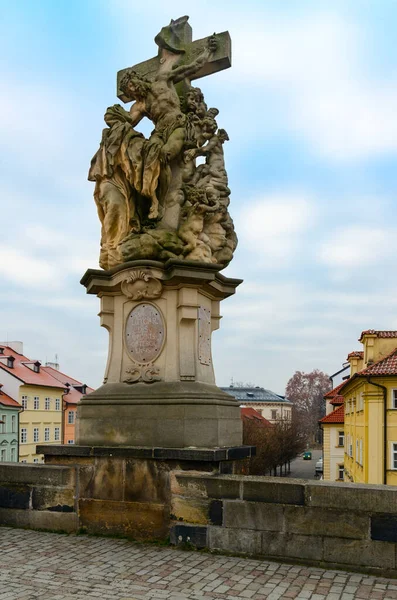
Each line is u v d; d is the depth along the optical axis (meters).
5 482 7.91
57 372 69.00
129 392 7.82
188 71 9.17
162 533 7.02
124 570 5.99
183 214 8.45
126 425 7.62
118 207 8.41
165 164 8.50
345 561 6.11
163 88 9.01
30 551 6.66
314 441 119.81
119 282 8.09
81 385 68.00
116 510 7.30
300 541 6.30
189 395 7.52
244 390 108.56
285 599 5.21
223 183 8.84
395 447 28.83
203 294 8.35
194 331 7.94
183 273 7.70
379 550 6.00
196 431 7.36
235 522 6.62
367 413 29.56
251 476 6.87
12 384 52.59
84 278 8.45
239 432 8.09
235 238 9.00
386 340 32.88
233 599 5.21
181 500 6.96
